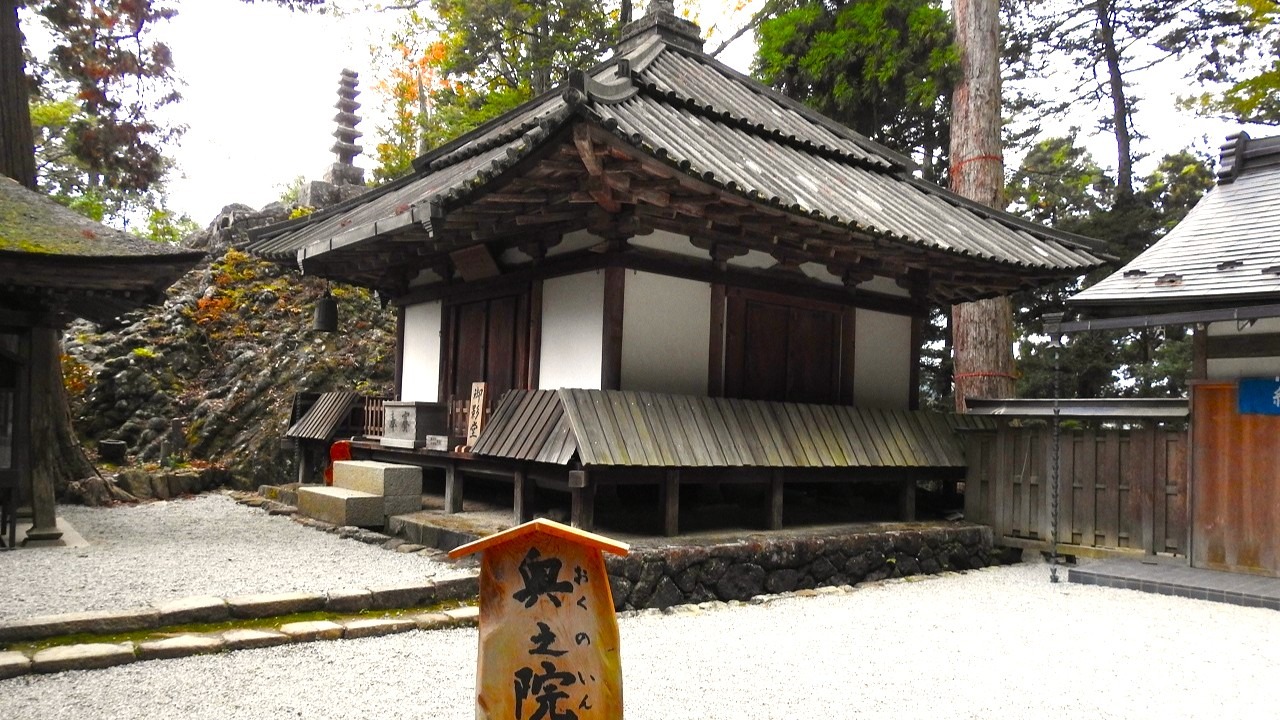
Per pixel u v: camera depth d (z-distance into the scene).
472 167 10.45
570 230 8.66
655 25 12.25
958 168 14.16
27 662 4.55
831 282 10.23
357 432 12.30
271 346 16.41
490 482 11.00
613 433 7.34
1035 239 10.95
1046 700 4.77
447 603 6.34
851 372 10.47
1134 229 16.47
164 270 8.06
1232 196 10.58
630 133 6.17
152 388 15.10
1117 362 16.94
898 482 10.93
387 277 11.78
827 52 15.55
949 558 9.49
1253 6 16.16
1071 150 21.27
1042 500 9.87
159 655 4.91
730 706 4.48
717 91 10.99
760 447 8.36
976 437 10.48
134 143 14.80
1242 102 17.05
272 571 7.06
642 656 5.44
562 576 3.05
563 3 22.53
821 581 8.18
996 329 13.58
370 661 5.02
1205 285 8.47
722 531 8.32
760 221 7.92
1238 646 6.12
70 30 14.08
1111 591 8.15
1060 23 19.95
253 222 19.05
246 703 4.23
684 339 8.78
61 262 7.57
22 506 8.41
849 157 11.05
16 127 11.37
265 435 14.33
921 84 14.43
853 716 4.40
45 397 8.41
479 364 10.15
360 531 8.94
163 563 7.39
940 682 5.05
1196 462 8.84
